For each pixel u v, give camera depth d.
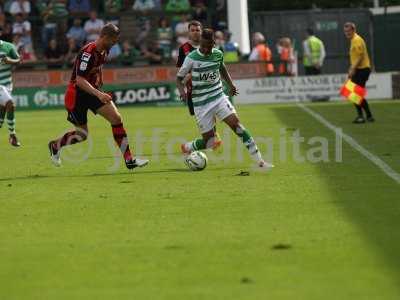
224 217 24.88
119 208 26.72
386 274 18.48
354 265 19.28
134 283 18.39
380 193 28.17
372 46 99.50
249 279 18.39
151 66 79.06
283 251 20.69
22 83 78.44
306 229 23.00
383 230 22.64
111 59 84.44
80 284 18.44
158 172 34.44
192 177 32.69
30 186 31.70
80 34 85.56
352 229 22.83
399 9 105.12
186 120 61.19
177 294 17.48
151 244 21.78
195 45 40.44
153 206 26.89
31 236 23.09
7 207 27.45
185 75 34.25
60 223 24.67
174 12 90.44
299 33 98.56
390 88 79.38
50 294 17.77
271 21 98.44
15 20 86.25
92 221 24.83
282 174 32.88
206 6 92.25
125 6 92.00
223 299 17.06
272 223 23.88
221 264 19.69
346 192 28.55
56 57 85.50
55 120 65.38
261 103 78.94
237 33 93.06
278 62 82.88
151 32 90.19
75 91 33.69
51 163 38.56
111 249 21.38
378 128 50.44
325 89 79.31
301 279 18.30
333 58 98.81
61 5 89.12
